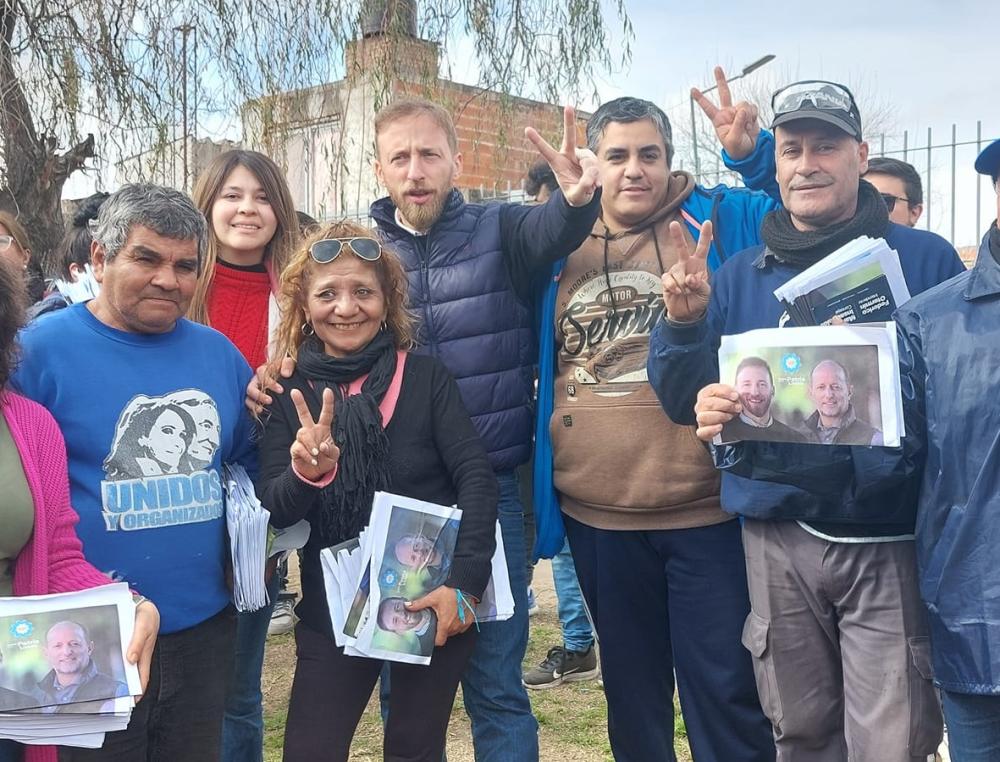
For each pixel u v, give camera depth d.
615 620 2.87
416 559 2.28
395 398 2.40
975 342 1.95
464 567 2.29
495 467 2.76
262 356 2.95
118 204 2.07
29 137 6.52
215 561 2.21
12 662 1.71
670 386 2.40
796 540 2.37
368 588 2.26
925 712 2.22
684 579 2.72
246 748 2.85
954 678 1.98
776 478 2.26
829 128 2.33
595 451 2.76
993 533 1.91
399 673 2.36
